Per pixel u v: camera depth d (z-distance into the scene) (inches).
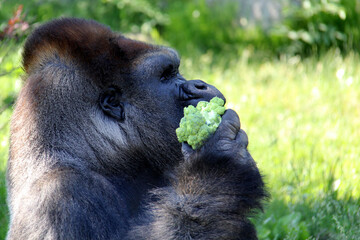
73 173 296.5
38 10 944.3
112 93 327.0
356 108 679.1
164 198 303.9
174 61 345.7
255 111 696.4
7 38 519.8
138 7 1029.8
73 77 317.7
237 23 981.8
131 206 323.6
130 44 337.1
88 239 280.4
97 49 324.8
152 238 286.8
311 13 908.0
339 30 900.0
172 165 340.5
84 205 286.7
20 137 313.3
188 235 287.7
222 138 310.7
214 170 296.8
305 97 728.3
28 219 282.8
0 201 486.3
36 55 327.3
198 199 292.4
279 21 951.6
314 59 851.4
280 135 618.5
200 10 1003.3
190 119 313.4
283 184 510.9
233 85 786.2
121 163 329.4
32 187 293.6
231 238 289.1
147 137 333.7
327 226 440.5
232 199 290.5
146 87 333.1
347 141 579.2
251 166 304.0
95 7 1042.7
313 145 559.2
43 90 313.6
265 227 448.5
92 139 318.3
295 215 449.1
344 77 765.3
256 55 910.4
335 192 470.0
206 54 933.2
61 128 310.8
